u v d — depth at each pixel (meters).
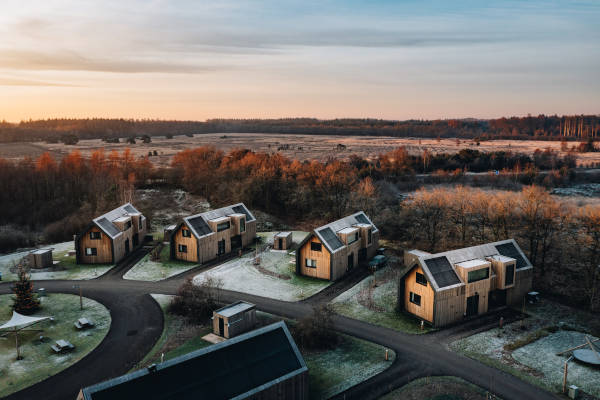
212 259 65.38
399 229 80.38
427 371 34.72
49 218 95.75
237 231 70.12
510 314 45.69
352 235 60.91
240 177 109.81
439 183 126.50
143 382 25.14
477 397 31.16
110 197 98.38
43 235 83.56
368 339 40.34
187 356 27.14
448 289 42.59
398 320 44.47
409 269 44.91
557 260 60.09
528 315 45.44
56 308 47.28
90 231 62.31
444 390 32.03
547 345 38.94
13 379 33.56
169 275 58.28
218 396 26.31
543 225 60.12
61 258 65.62
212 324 43.12
